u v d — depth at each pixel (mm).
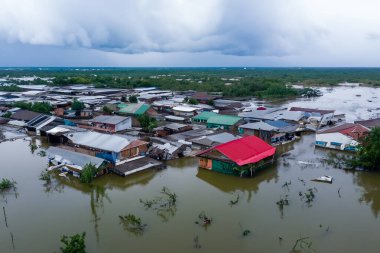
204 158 49156
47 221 34344
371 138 48656
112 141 52406
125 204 38250
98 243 30188
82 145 53875
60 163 49219
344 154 56688
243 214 35594
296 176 46688
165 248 29344
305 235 31359
